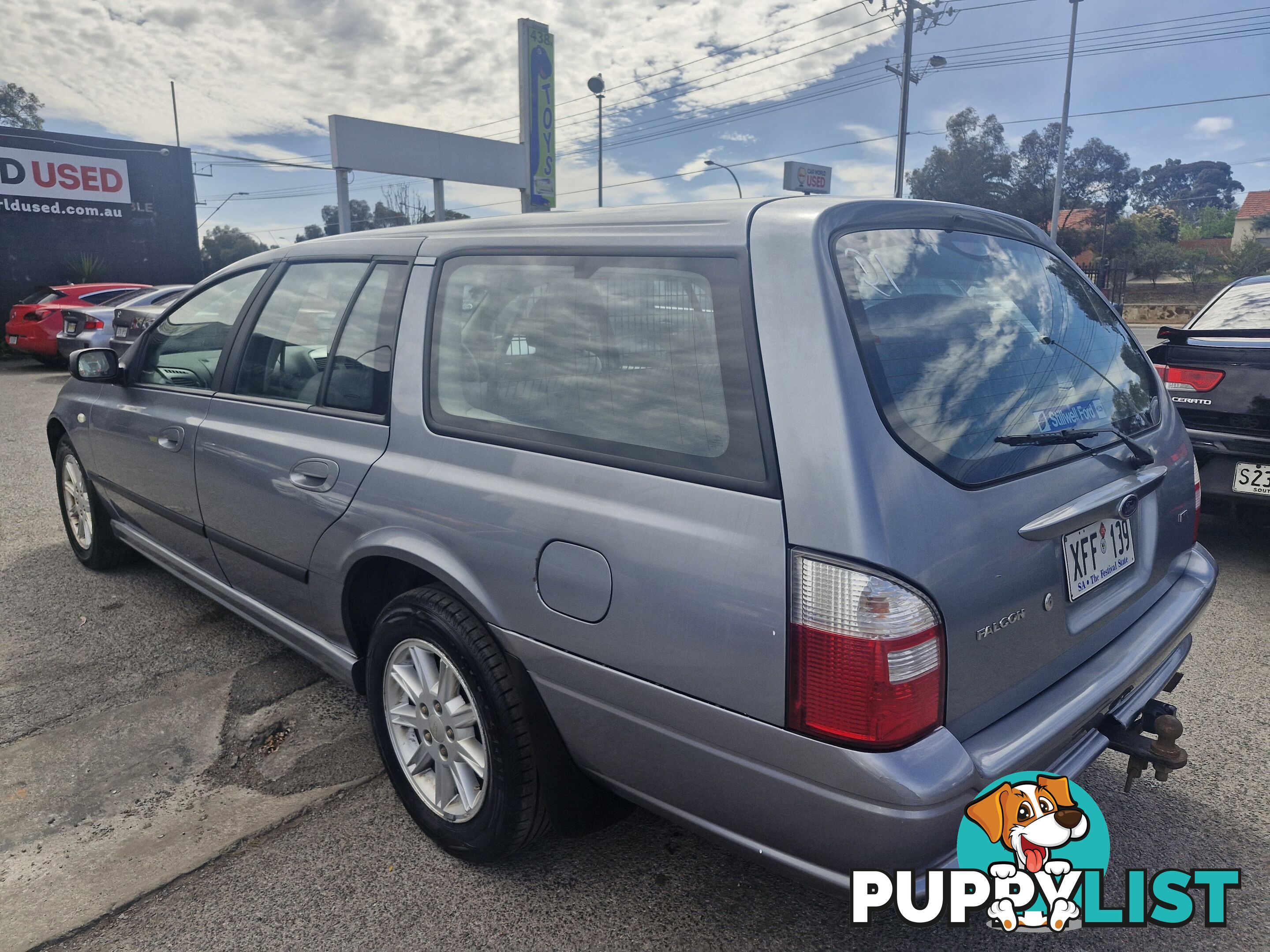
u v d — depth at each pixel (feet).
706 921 6.59
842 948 6.33
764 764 5.00
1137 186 285.84
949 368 5.50
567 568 5.84
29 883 7.00
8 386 41.32
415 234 7.95
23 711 9.72
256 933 6.47
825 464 4.75
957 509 4.97
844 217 5.56
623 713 5.69
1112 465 6.31
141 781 8.44
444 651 6.72
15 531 16.63
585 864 7.27
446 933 6.47
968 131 198.80
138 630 11.91
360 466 7.51
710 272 5.56
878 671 4.54
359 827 7.76
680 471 5.38
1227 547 15.39
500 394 6.66
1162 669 7.04
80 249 65.46
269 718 9.62
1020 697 5.51
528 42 71.15
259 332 9.38
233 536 9.39
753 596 4.90
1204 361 13.33
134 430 11.10
